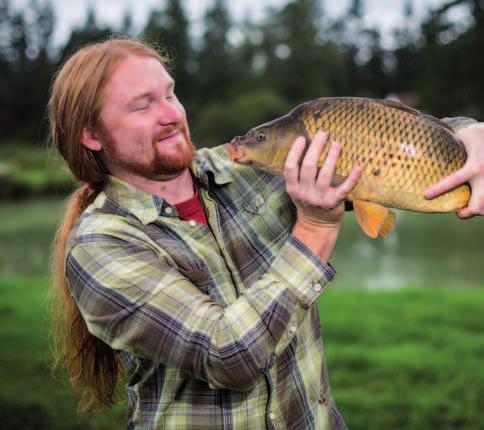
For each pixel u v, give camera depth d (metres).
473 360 5.28
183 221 1.85
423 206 1.80
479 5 37.97
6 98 76.06
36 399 4.45
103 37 2.18
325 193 1.67
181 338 1.65
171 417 1.78
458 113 38.84
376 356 5.43
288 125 1.81
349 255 14.08
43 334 5.83
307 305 1.71
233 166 2.02
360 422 4.21
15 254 15.84
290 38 72.19
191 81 75.56
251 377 1.65
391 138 1.77
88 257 1.75
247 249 1.90
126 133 1.81
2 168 45.44
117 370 2.18
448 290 8.38
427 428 4.12
